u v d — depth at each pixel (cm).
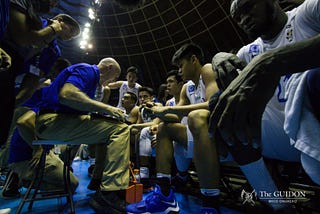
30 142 179
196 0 725
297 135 69
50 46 165
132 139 294
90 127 161
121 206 142
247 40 690
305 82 67
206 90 149
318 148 62
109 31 909
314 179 66
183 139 142
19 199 184
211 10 719
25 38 115
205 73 153
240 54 144
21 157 186
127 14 845
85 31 673
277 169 126
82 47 719
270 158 127
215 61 88
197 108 138
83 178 287
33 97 201
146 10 817
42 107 171
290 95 73
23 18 110
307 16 93
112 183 151
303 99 67
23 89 154
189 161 187
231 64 81
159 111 142
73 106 158
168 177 130
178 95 271
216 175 102
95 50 955
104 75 218
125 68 999
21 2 110
